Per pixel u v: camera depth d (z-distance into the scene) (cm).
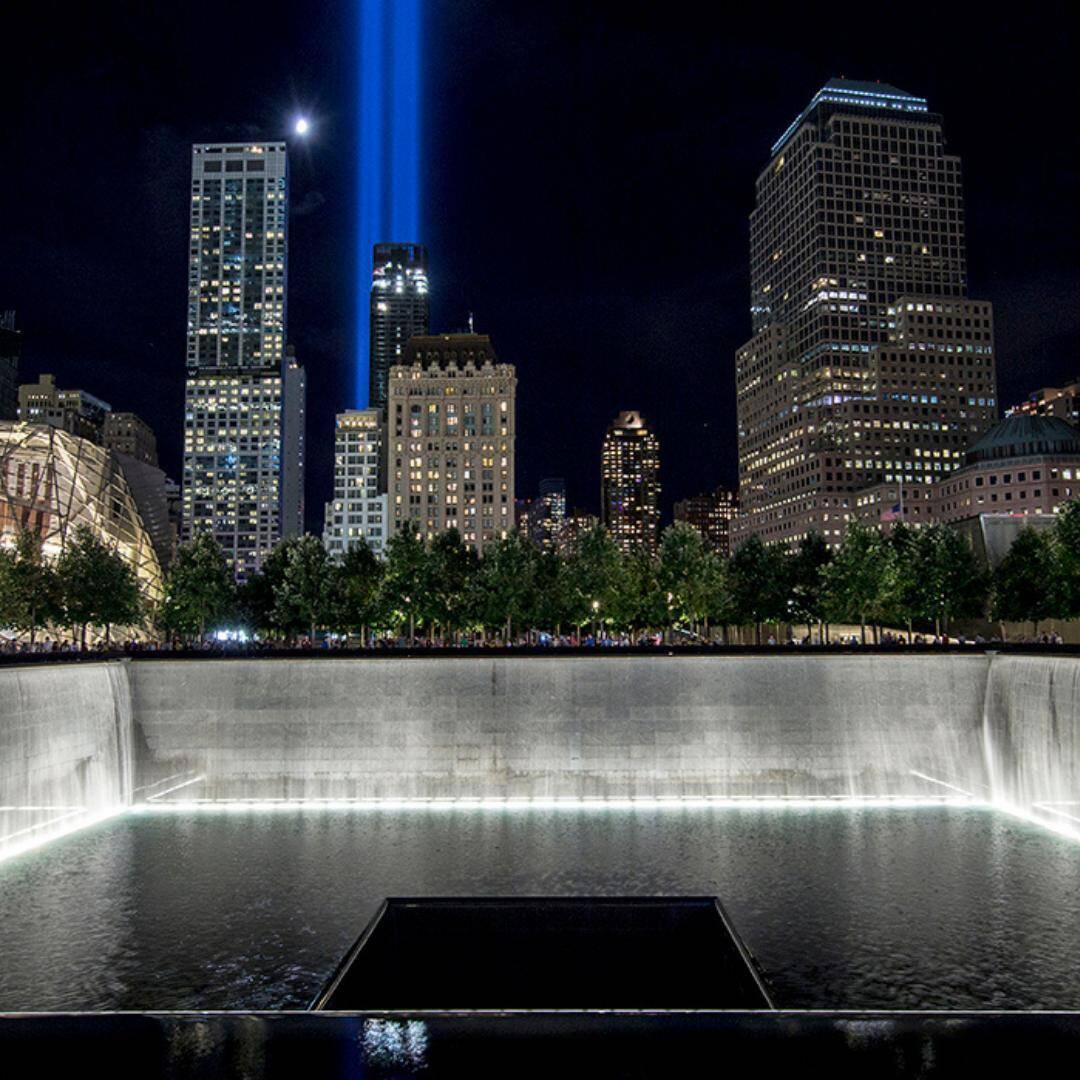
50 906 4406
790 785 6894
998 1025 1061
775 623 10831
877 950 3838
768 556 10588
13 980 3569
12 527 10256
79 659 6600
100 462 12144
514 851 5331
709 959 3275
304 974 3616
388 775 6881
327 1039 1047
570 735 6938
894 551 10006
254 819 6256
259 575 11244
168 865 5084
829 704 6988
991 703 6950
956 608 9538
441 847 5434
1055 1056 985
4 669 5484
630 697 6994
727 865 5038
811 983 3525
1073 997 3397
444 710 6956
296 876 4847
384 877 4809
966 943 3912
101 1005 3350
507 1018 1095
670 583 9981
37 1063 989
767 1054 1001
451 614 10044
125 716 6856
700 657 7025
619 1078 959
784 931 4047
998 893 4553
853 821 6141
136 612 9625
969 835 5738
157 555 14475
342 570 10288
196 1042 1036
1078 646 6444
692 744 6931
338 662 7006
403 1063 988
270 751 6906
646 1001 3017
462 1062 988
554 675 7012
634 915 3338
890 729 6969
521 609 9631
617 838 5650
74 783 6119
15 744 5519
